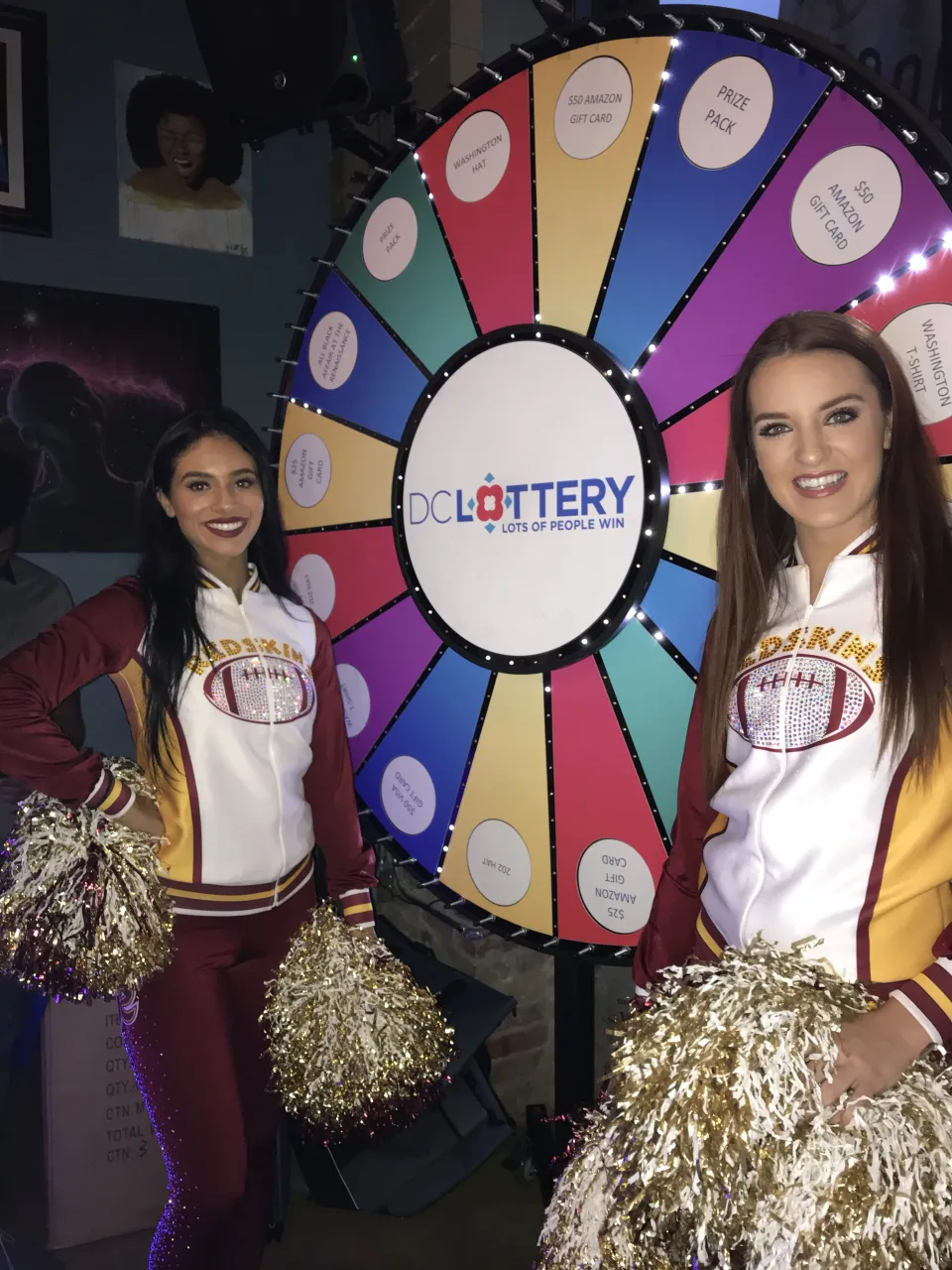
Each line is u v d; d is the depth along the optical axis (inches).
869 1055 37.3
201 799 61.7
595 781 69.8
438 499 76.0
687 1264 39.5
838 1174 35.5
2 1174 91.9
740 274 60.2
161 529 64.6
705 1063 37.4
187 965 61.4
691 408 62.7
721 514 49.3
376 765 84.4
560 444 68.4
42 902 57.9
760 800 44.3
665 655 65.4
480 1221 89.0
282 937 66.2
